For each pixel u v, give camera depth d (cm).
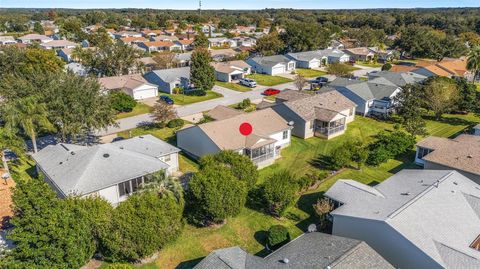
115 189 3133
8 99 4094
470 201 2809
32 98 3862
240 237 2852
